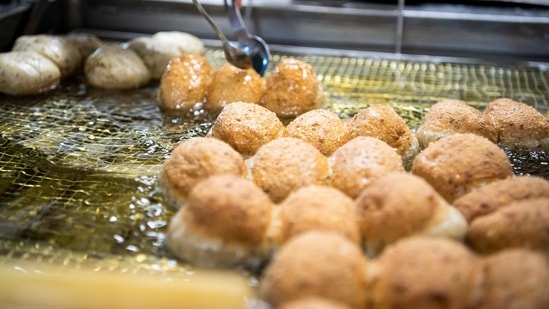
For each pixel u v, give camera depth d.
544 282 0.84
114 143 1.59
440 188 1.23
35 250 1.12
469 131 1.53
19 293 0.87
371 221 1.06
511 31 2.14
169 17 2.31
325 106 1.81
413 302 0.86
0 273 0.91
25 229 1.20
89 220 1.23
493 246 1.03
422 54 2.21
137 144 1.58
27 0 2.21
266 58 1.91
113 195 1.33
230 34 2.29
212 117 1.75
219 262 1.06
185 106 1.79
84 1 2.33
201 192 1.08
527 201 1.07
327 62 2.14
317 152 1.29
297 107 1.76
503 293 0.85
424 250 0.90
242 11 2.24
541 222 1.00
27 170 1.44
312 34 2.25
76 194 1.33
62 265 1.07
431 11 2.21
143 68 1.99
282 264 0.91
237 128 1.46
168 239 1.12
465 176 1.22
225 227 1.04
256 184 1.23
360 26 2.21
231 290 0.89
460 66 2.11
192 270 1.06
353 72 2.06
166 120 1.73
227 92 1.78
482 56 2.18
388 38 2.21
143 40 2.08
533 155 1.53
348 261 0.90
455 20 2.15
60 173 1.43
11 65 1.84
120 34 2.33
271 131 1.48
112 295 0.88
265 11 2.24
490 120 1.58
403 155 1.48
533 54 2.16
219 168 1.22
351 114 1.76
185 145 1.29
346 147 1.29
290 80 1.76
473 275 0.88
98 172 1.43
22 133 1.63
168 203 1.28
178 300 0.88
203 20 2.30
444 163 1.24
